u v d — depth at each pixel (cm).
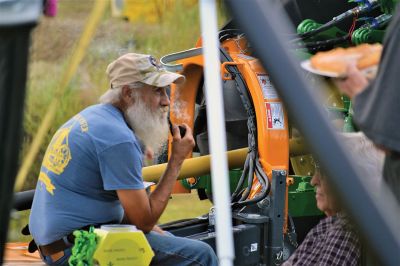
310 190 870
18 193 782
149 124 716
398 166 443
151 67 712
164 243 712
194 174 869
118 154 684
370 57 365
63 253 702
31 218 724
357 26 911
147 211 697
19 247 847
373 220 271
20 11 295
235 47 871
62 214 696
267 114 821
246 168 823
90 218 699
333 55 359
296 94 274
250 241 783
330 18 931
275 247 795
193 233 823
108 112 708
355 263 549
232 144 902
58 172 701
